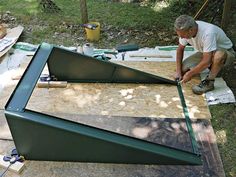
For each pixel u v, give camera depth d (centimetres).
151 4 530
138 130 293
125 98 330
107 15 499
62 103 325
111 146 242
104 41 436
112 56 398
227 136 288
